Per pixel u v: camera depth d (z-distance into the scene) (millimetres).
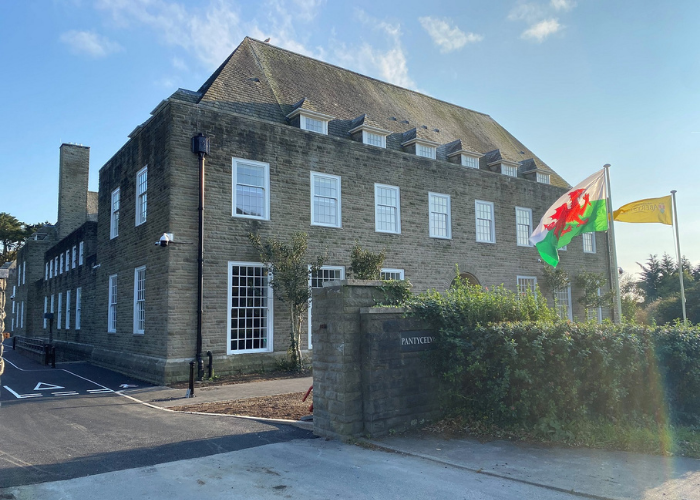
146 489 5410
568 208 13289
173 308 14898
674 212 15492
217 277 15734
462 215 22797
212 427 8492
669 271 46469
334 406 7500
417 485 5438
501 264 23906
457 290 9250
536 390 7305
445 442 7113
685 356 7715
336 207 18859
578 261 27188
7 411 10469
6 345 44656
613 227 12367
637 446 6711
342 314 7449
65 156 35969
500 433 7430
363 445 7027
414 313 7988
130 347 17656
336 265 18500
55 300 33719
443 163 22422
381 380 7480
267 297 16734
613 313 27359
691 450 6508
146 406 11070
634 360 7453
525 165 27469
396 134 22797
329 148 18844
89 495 5230
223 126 16453
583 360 7266
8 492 5320
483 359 7637
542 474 5719
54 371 18469
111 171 21219
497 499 5000
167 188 15453
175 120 15609
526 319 8875
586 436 7012
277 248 16297
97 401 11789
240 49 20734
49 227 46281
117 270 19578
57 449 7164
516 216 25078
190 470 6066
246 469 6082
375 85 25906
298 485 5492
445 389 8094
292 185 17734
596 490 5164
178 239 15219
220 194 16109
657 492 5090
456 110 29812
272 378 15039
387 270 19922
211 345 15406
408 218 20844
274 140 17484
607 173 12805
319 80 22828
